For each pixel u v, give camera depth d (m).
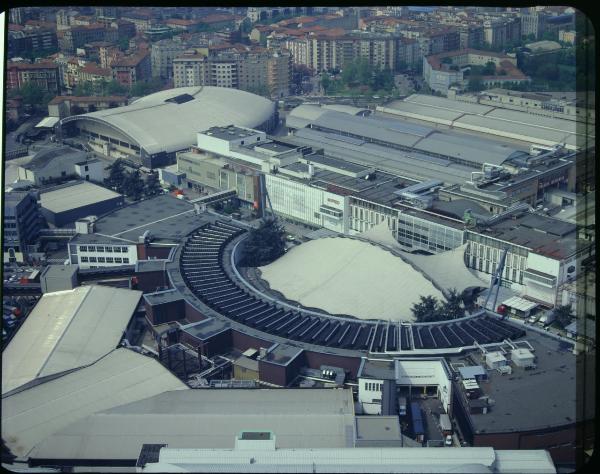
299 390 149.62
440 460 113.44
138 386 154.62
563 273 191.50
